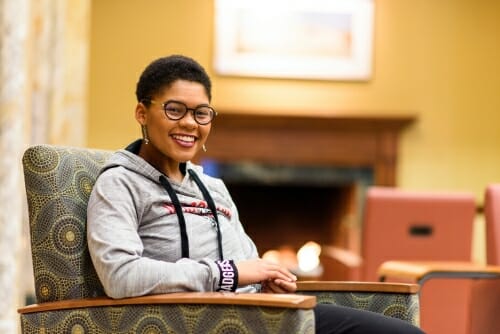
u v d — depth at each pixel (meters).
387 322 2.44
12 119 4.70
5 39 4.73
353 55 8.13
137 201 2.51
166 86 2.57
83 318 2.37
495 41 8.22
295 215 8.87
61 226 2.50
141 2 8.00
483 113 8.24
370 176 8.23
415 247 5.02
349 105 8.15
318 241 8.84
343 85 8.16
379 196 4.97
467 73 8.23
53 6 6.05
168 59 2.61
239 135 8.09
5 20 4.73
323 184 8.40
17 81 4.72
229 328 2.19
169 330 2.27
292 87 8.11
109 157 2.76
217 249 2.64
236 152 8.09
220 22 8.03
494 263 4.21
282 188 8.86
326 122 8.06
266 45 8.08
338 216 8.69
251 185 8.86
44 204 2.51
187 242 2.56
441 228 5.01
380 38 8.18
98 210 2.44
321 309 2.56
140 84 2.62
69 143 6.23
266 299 2.15
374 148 8.18
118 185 2.49
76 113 6.26
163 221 2.55
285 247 8.86
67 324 2.38
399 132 8.18
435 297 4.76
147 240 2.53
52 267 2.49
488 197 4.27
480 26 8.22
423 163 8.20
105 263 2.34
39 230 2.50
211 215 2.69
